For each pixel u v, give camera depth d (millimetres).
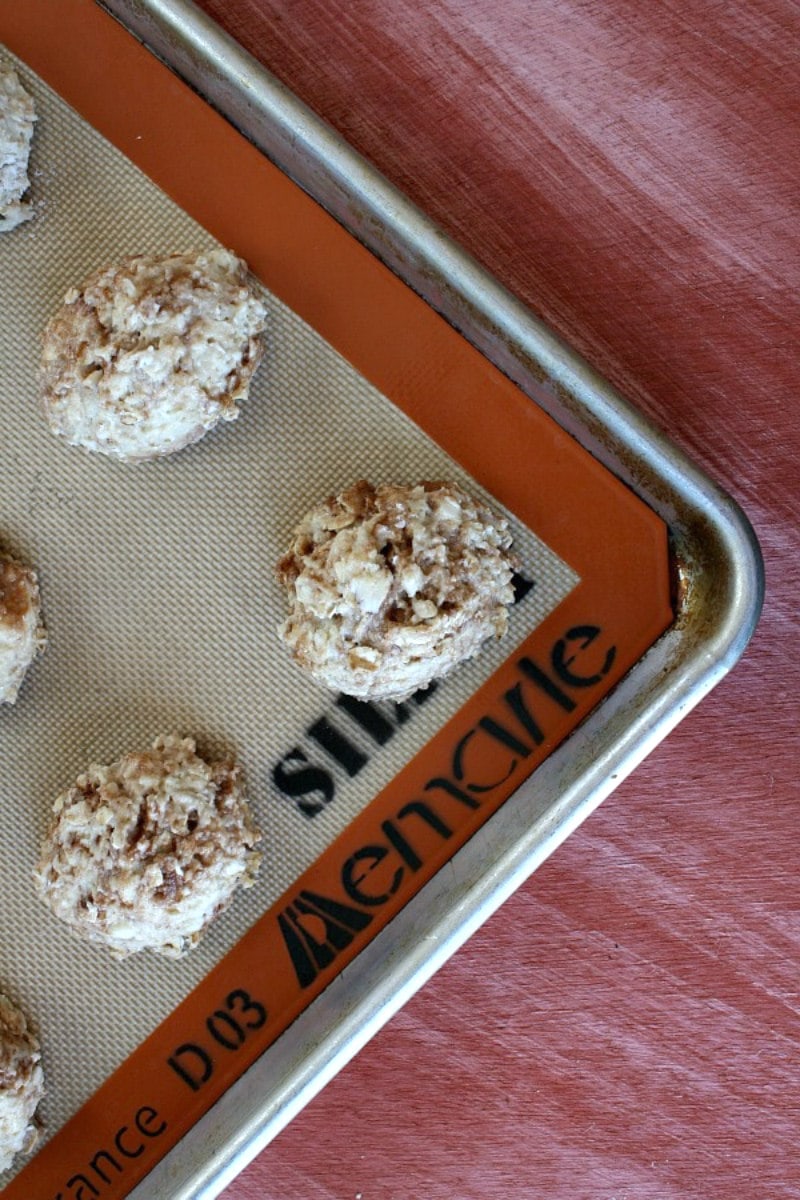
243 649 564
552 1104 590
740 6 556
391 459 558
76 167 559
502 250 566
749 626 542
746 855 579
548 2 558
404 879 560
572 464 551
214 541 564
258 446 562
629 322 566
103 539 566
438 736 560
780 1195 586
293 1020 563
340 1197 594
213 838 552
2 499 566
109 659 567
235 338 548
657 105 560
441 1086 591
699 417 568
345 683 549
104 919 551
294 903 563
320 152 544
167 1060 565
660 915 583
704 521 544
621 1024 586
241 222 555
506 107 562
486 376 552
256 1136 550
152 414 545
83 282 557
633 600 552
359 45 562
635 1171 590
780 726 574
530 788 557
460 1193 593
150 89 554
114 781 556
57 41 555
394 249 551
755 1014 583
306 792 563
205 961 565
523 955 586
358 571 540
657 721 543
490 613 551
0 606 556
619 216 563
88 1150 567
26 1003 569
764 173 561
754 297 563
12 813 569
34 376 564
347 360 557
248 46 564
